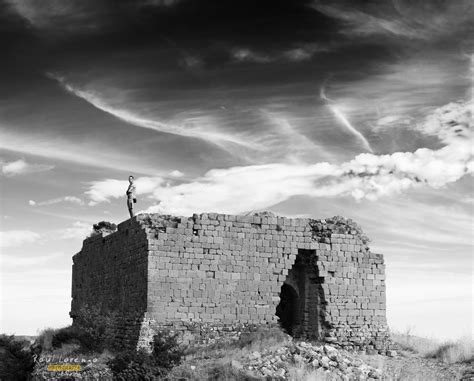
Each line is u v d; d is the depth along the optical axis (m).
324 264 44.91
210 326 42.09
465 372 36.78
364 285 45.53
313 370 35.16
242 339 41.25
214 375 34.19
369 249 46.38
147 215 43.66
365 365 37.19
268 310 43.47
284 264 44.22
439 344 44.62
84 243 56.69
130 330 42.38
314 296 45.25
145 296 41.41
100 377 37.53
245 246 43.66
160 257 41.84
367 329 45.00
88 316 49.00
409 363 39.97
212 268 42.72
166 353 36.75
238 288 43.06
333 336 44.16
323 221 46.00
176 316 41.53
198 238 42.78
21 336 58.06
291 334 46.19
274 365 35.78
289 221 44.84
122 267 46.19
